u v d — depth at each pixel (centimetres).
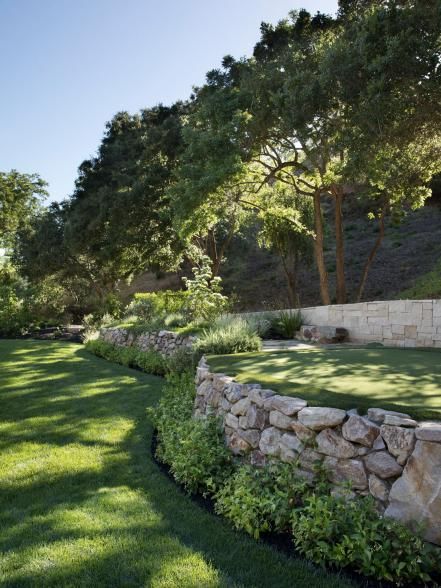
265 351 759
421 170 1501
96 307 2709
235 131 1445
